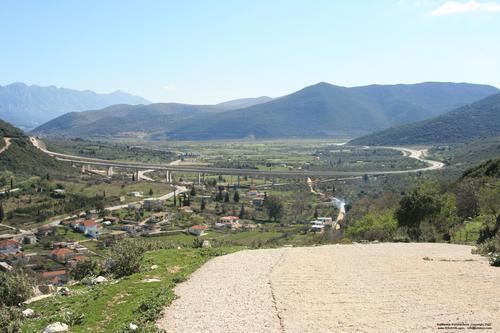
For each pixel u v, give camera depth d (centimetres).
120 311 2194
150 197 18200
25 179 19112
